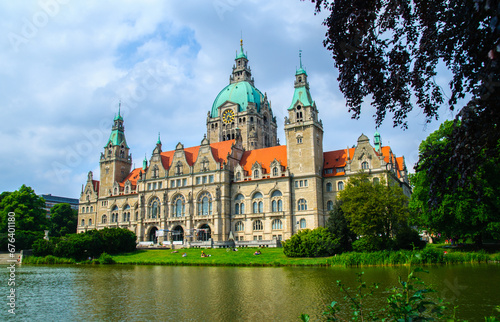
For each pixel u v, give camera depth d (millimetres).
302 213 115125
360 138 113812
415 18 13492
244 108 164875
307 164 116875
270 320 32531
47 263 97375
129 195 150125
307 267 72000
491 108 10367
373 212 77188
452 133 11961
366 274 56719
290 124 121062
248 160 133875
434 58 12984
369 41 13555
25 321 33969
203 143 132375
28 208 132375
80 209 168875
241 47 180125
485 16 10516
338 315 32281
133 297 43969
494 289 40438
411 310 12914
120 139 165625
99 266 87500
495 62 9328
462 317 29984
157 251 107312
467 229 73125
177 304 39562
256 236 120750
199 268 76875
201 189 129250
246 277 59094
